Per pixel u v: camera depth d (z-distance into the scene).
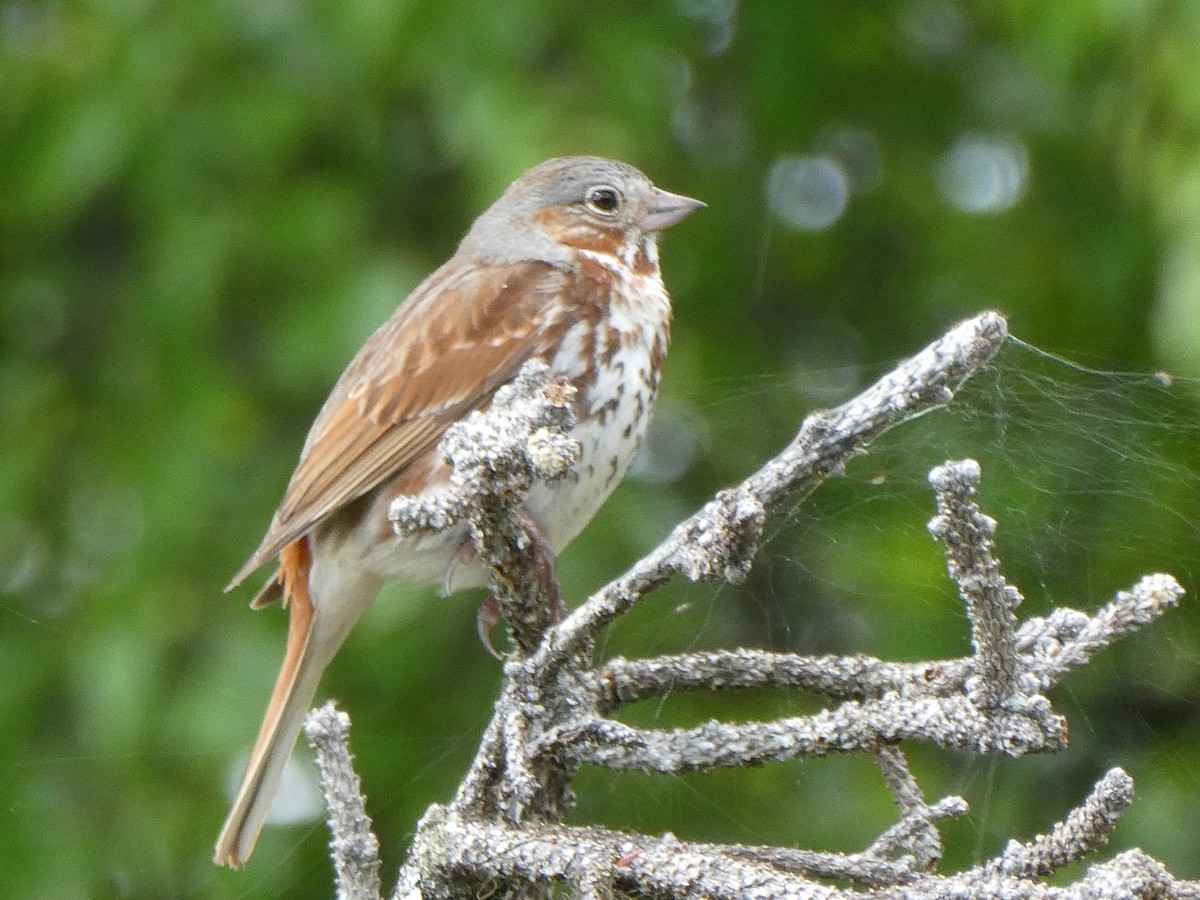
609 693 4.84
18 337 12.23
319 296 10.86
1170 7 9.30
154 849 10.15
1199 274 8.55
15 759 10.38
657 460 11.80
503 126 10.36
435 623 11.05
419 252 11.28
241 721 10.13
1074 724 10.23
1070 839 4.33
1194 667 10.03
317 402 11.41
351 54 10.80
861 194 12.69
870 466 10.30
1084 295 11.31
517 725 4.57
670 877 4.11
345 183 11.34
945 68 12.66
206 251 10.95
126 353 11.31
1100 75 10.20
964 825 10.11
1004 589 4.11
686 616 10.83
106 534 11.32
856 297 12.65
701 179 12.15
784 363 12.22
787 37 12.07
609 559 10.83
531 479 4.53
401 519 4.63
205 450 10.87
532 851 4.30
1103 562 10.05
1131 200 10.55
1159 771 10.09
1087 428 9.89
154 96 11.02
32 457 11.39
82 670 10.30
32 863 10.15
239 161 11.05
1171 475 9.87
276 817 10.29
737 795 10.43
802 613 10.88
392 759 10.75
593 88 10.67
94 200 12.15
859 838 10.28
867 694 4.78
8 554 11.31
